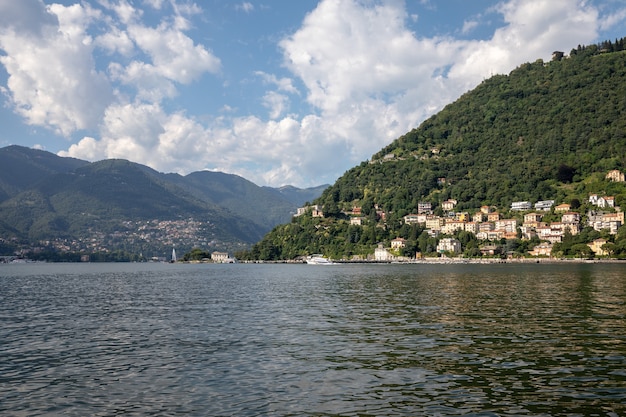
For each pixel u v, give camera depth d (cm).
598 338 4581
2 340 4909
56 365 3872
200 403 2941
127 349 4431
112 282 14675
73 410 2861
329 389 3164
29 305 8081
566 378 3312
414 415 2698
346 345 4450
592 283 11312
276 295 9512
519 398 2936
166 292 10531
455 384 3225
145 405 2922
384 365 3719
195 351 4303
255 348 4388
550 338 4603
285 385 3262
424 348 4269
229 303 8088
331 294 9569
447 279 13738
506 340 4544
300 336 4928
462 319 5828
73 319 6362
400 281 13300
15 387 3306
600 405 2800
